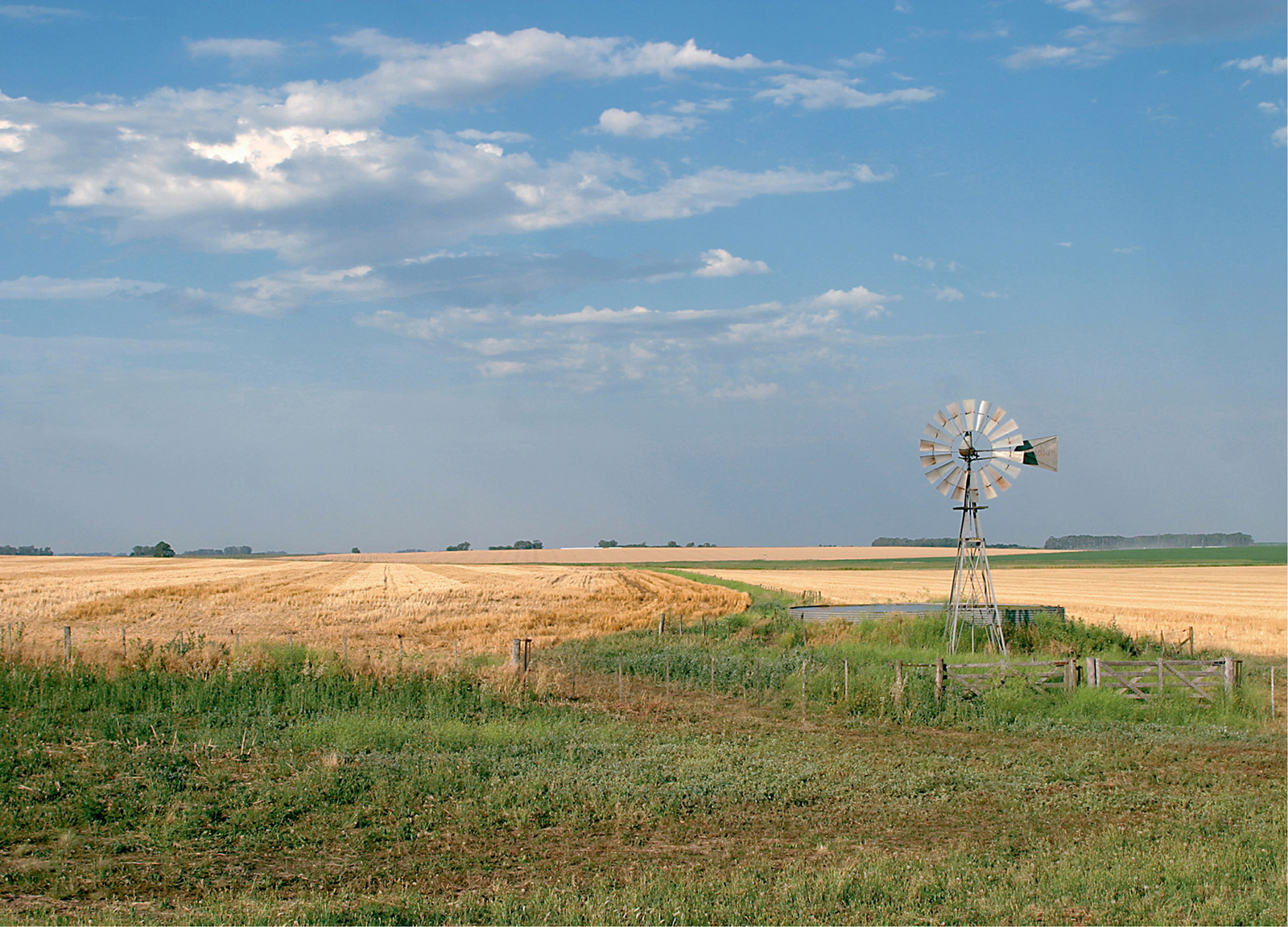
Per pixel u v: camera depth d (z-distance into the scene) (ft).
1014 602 214.90
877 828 42.73
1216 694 74.33
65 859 36.96
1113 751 59.88
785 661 92.12
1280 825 42.19
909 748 59.82
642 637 123.34
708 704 75.51
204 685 66.69
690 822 43.21
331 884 35.22
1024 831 42.29
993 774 52.54
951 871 35.60
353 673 72.64
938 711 70.49
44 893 33.71
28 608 163.43
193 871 36.14
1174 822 43.39
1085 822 43.98
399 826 41.37
